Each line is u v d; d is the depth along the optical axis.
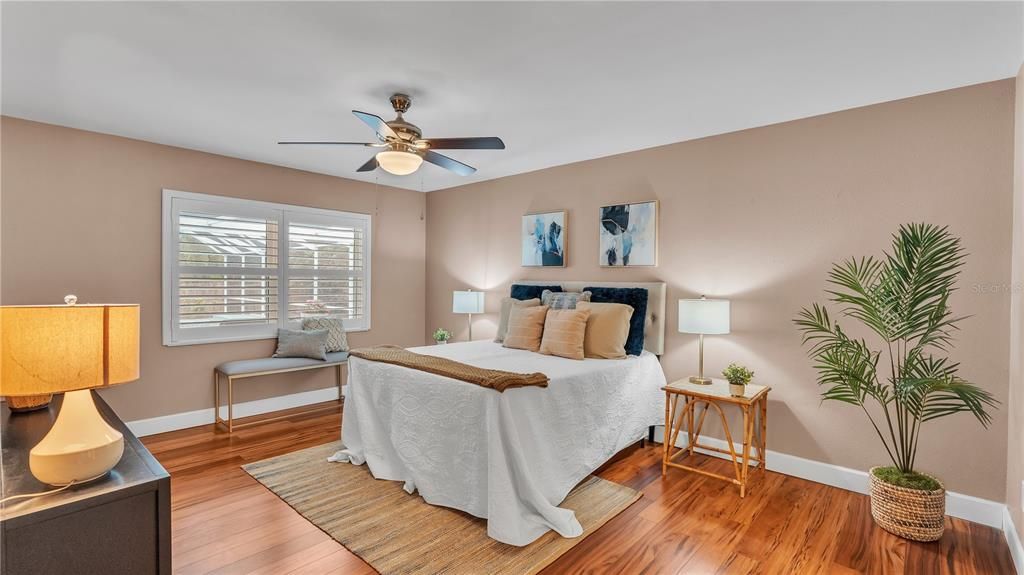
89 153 3.50
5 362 1.23
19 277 3.25
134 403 3.76
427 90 2.71
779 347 3.21
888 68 2.39
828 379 2.63
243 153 4.08
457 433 2.58
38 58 2.33
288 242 4.58
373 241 5.28
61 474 1.31
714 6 1.87
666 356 3.75
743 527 2.48
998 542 2.34
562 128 3.36
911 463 2.53
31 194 3.28
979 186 2.54
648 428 3.73
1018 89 2.37
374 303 5.30
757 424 3.29
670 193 3.73
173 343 3.92
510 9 1.90
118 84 2.64
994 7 1.85
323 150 3.96
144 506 1.38
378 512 2.58
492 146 2.76
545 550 2.24
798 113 3.04
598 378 3.03
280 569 2.07
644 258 3.84
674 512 2.63
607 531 2.43
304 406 4.71
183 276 3.96
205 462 3.26
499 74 2.50
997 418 2.50
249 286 4.33
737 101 2.85
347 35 2.11
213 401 4.16
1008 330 2.46
